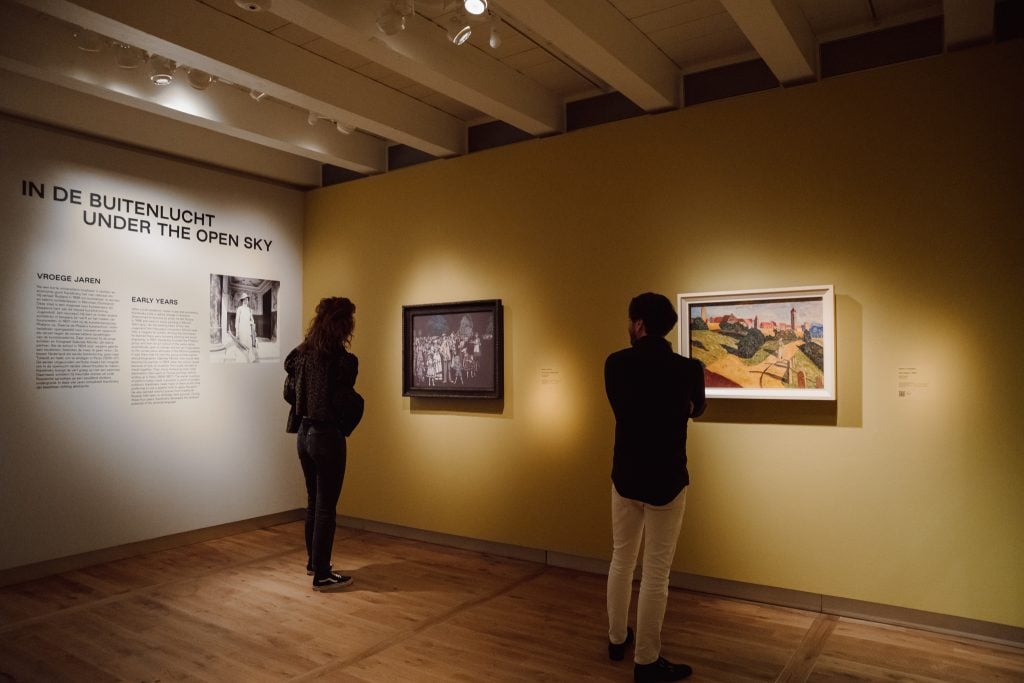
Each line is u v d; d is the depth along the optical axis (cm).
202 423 574
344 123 493
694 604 419
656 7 384
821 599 405
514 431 523
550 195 509
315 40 430
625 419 320
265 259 627
